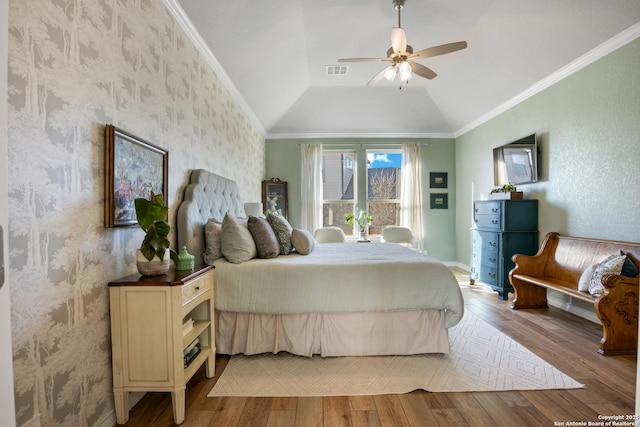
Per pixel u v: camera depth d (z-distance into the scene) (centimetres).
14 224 104
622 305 229
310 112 548
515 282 341
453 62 410
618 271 241
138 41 179
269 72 385
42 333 114
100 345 145
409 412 164
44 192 116
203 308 199
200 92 275
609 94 282
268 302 216
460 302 219
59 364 122
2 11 68
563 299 337
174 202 226
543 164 366
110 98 154
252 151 486
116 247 159
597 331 274
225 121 346
